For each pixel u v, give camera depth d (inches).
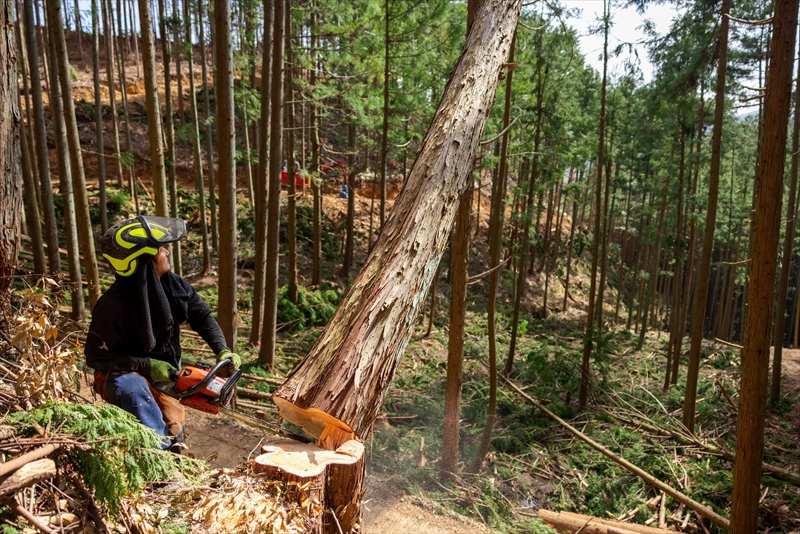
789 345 1066.1
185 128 482.9
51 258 358.9
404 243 110.9
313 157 553.9
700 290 337.7
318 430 95.4
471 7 217.5
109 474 69.6
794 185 440.1
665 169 612.7
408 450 285.9
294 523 71.6
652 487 281.7
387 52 414.0
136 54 920.3
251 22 442.9
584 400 404.8
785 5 172.7
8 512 65.2
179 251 475.8
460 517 194.2
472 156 135.8
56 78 289.9
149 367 100.2
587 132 573.9
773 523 257.6
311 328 486.0
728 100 500.7
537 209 504.1
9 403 87.7
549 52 438.6
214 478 83.1
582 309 885.2
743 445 190.4
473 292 783.7
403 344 103.7
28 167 367.2
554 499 272.4
